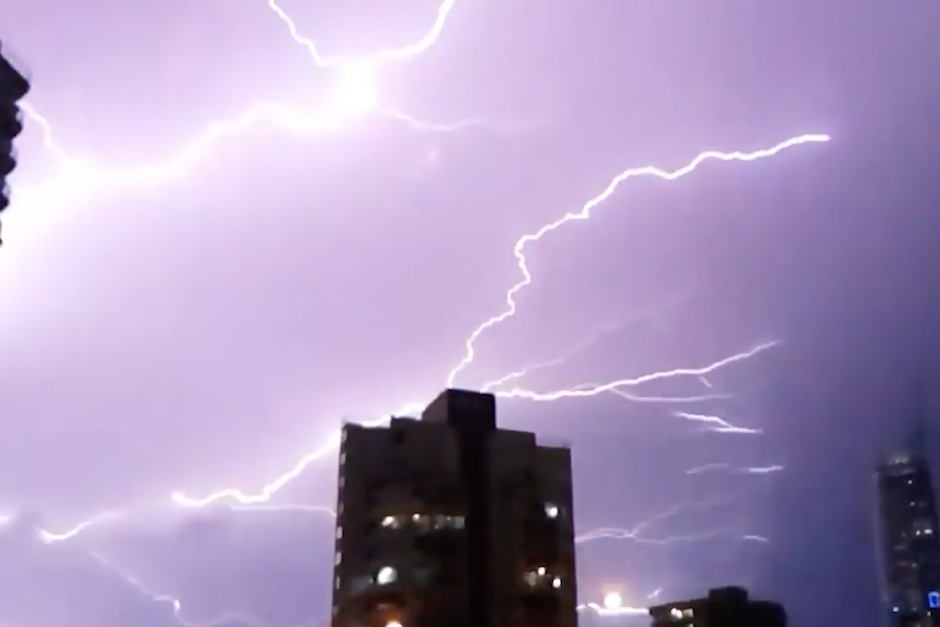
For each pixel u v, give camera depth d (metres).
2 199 38.50
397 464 49.19
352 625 46.19
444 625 46.12
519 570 48.47
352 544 47.50
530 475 50.75
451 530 47.84
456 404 51.69
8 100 38.72
